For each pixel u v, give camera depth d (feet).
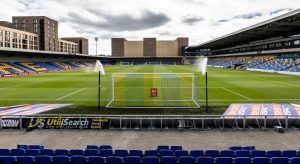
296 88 108.27
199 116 52.44
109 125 49.67
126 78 149.07
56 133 47.01
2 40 314.35
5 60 233.55
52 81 142.92
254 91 99.60
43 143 42.04
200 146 40.42
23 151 31.83
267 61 251.39
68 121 49.73
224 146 40.40
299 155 31.27
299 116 49.29
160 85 116.67
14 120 49.80
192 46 435.94
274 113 63.26
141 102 77.61
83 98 85.66
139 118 50.60
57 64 320.91
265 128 48.26
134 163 28.66
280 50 224.74
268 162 28.35
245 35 253.85
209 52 479.00
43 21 412.57
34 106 72.28
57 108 69.26
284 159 28.17
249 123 50.49
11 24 397.19
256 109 67.46
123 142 42.37
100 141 42.88
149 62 508.12
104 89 106.73
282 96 87.86
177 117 51.78
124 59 504.84
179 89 103.91
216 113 63.00
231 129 48.83
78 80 147.95
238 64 286.05
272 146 40.29
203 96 88.28
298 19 162.91
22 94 94.63
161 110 66.54
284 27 198.49
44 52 241.96
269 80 142.61
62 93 96.84
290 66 203.00
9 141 42.96
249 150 32.37
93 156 29.86
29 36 379.96
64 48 510.17
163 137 44.73
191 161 28.37
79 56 370.12
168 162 28.58
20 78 165.07
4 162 29.01
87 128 49.37
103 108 69.26
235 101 79.10
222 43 355.97
